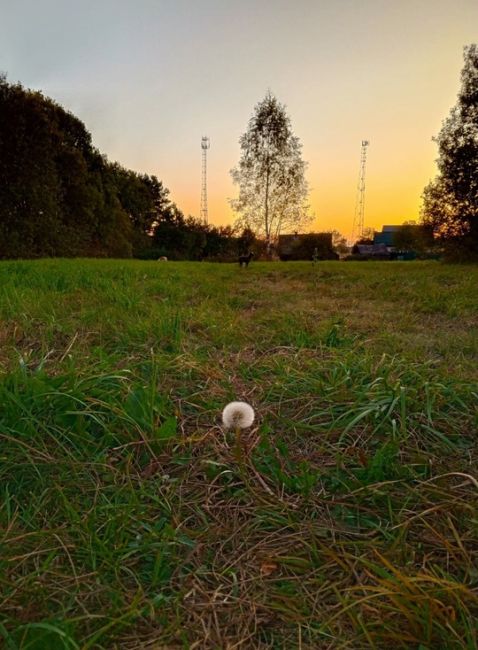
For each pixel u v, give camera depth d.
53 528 1.00
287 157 21.75
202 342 2.63
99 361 1.94
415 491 1.13
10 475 1.18
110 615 0.78
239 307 4.27
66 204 20.00
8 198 16.86
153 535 0.99
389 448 1.29
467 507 1.05
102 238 22.69
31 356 2.11
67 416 1.41
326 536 1.02
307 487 1.17
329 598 0.85
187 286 5.75
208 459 1.31
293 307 4.27
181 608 0.81
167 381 1.89
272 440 1.44
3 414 1.38
